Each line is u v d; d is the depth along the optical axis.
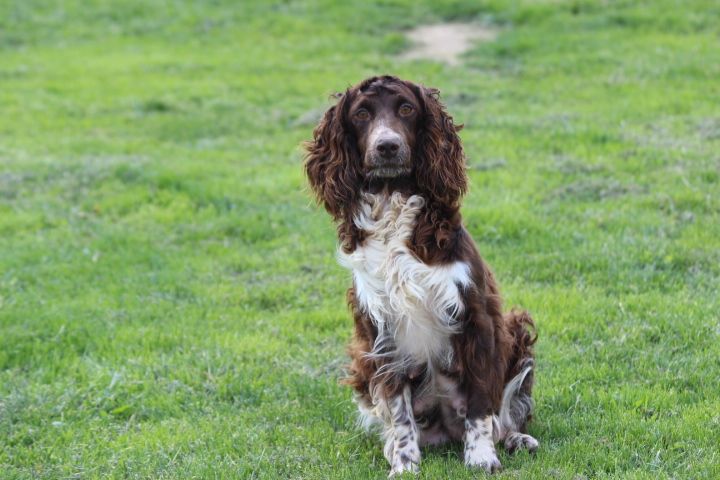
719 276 11.03
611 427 7.67
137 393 9.07
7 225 14.75
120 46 29.30
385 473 7.32
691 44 23.80
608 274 11.28
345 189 7.64
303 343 10.23
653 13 26.52
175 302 11.62
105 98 23.50
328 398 8.80
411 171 7.50
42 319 10.95
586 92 20.94
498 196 14.40
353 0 31.98
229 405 8.80
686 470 6.83
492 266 11.82
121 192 16.11
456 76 23.70
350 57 26.44
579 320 10.12
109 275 12.57
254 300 11.64
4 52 29.00
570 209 13.66
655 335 9.55
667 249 11.77
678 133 17.08
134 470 7.52
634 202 13.68
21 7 33.41
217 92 23.72
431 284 7.20
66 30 31.17
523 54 25.11
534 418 8.07
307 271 12.55
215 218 14.70
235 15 31.67
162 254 13.35
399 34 27.92
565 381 8.68
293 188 16.00
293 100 22.73
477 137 17.89
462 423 7.75
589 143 16.89
